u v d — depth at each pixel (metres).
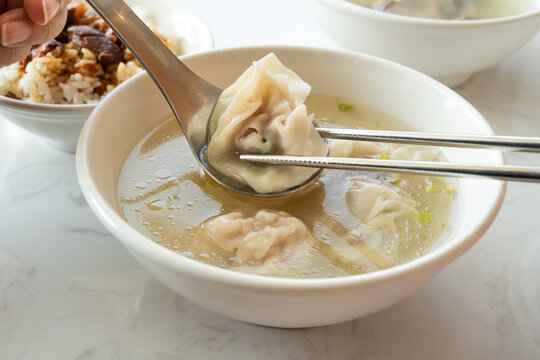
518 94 0.41
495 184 0.25
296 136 0.28
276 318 0.22
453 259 0.22
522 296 0.28
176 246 0.26
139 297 0.27
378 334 0.26
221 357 0.25
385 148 0.31
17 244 0.29
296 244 0.27
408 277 0.21
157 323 0.26
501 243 0.30
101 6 0.27
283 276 0.25
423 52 0.37
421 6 0.43
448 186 0.29
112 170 0.27
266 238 0.26
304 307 0.21
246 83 0.28
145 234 0.26
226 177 0.28
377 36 0.37
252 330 0.26
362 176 0.30
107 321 0.26
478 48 0.36
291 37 0.45
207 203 0.28
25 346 0.25
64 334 0.26
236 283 0.21
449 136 0.25
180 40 0.37
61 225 0.30
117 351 0.25
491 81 0.42
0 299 0.27
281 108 0.29
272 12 0.48
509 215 0.32
